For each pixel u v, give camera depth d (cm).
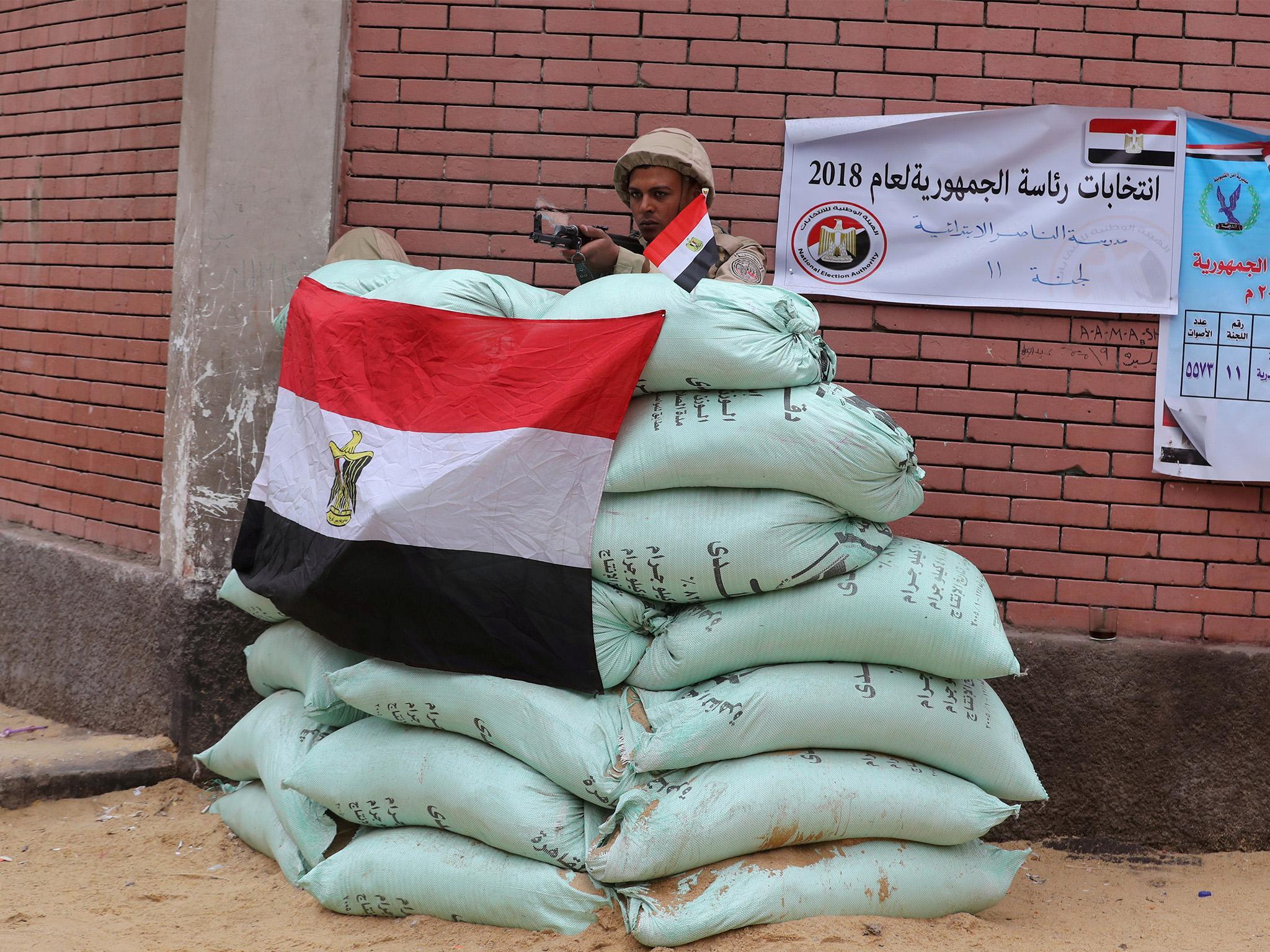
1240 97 415
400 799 326
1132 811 409
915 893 312
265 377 435
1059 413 417
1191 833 408
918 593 310
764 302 312
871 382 421
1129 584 416
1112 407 416
